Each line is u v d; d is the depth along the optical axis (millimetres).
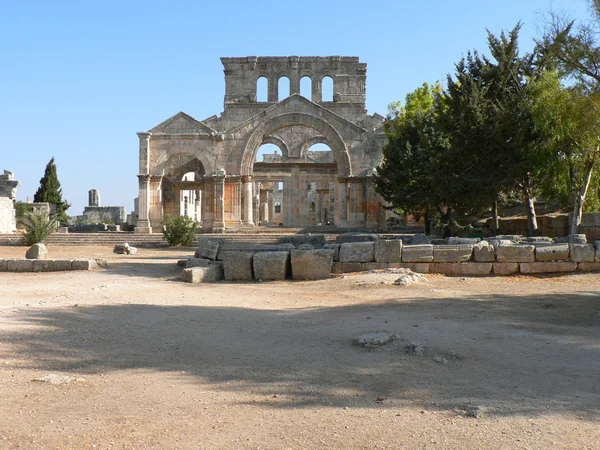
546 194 24719
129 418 5109
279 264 16359
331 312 10711
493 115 24969
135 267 20188
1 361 6773
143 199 43844
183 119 44656
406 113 39531
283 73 52500
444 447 4520
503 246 16562
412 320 9734
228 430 4855
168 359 7098
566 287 14016
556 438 4695
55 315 9500
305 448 4496
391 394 5785
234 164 44625
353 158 44312
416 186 33656
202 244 18234
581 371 6609
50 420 5027
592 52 21500
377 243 17297
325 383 6137
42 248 20859
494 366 6816
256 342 8047
